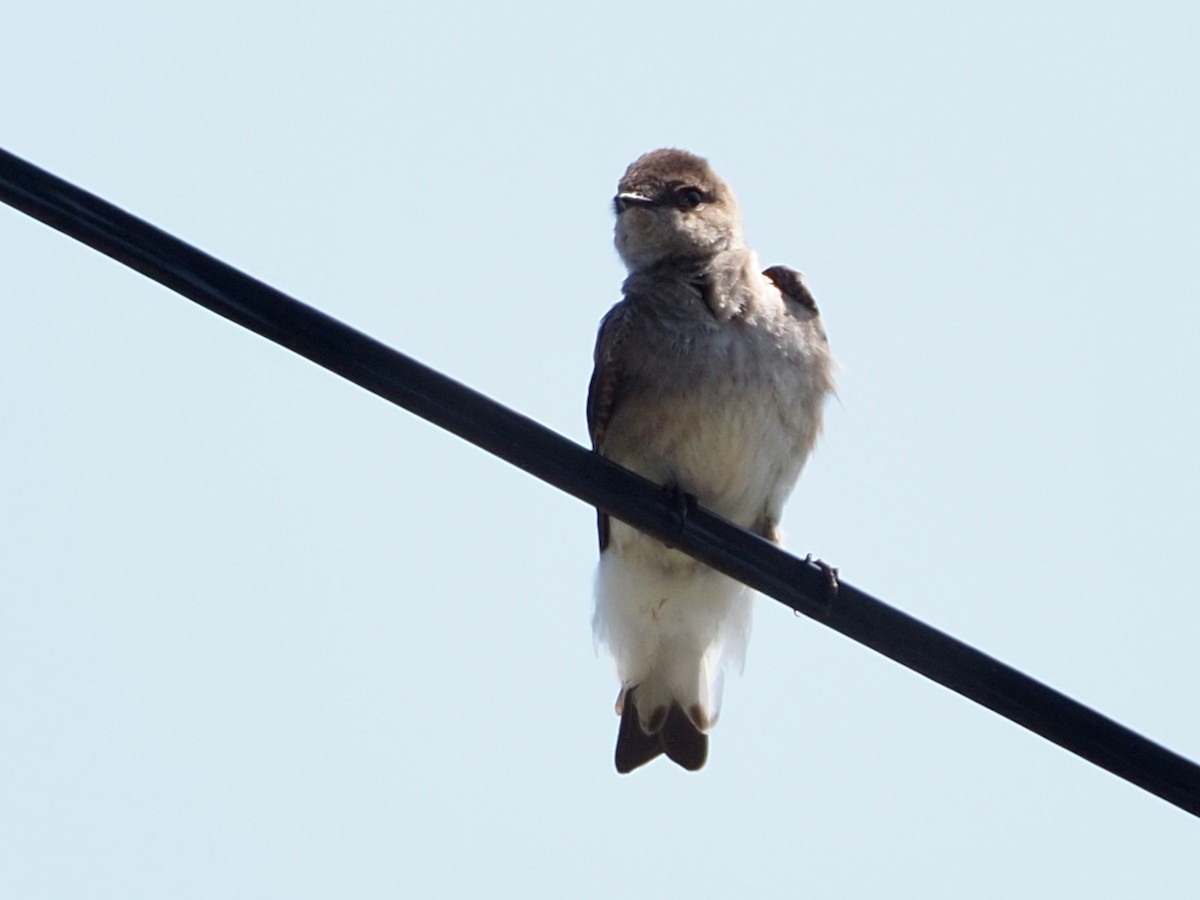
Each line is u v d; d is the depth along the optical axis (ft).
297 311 31.58
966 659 32.81
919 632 33.24
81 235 30.73
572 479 34.04
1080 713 31.83
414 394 32.40
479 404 32.83
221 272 31.24
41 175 30.48
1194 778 31.35
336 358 31.89
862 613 34.22
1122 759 31.60
